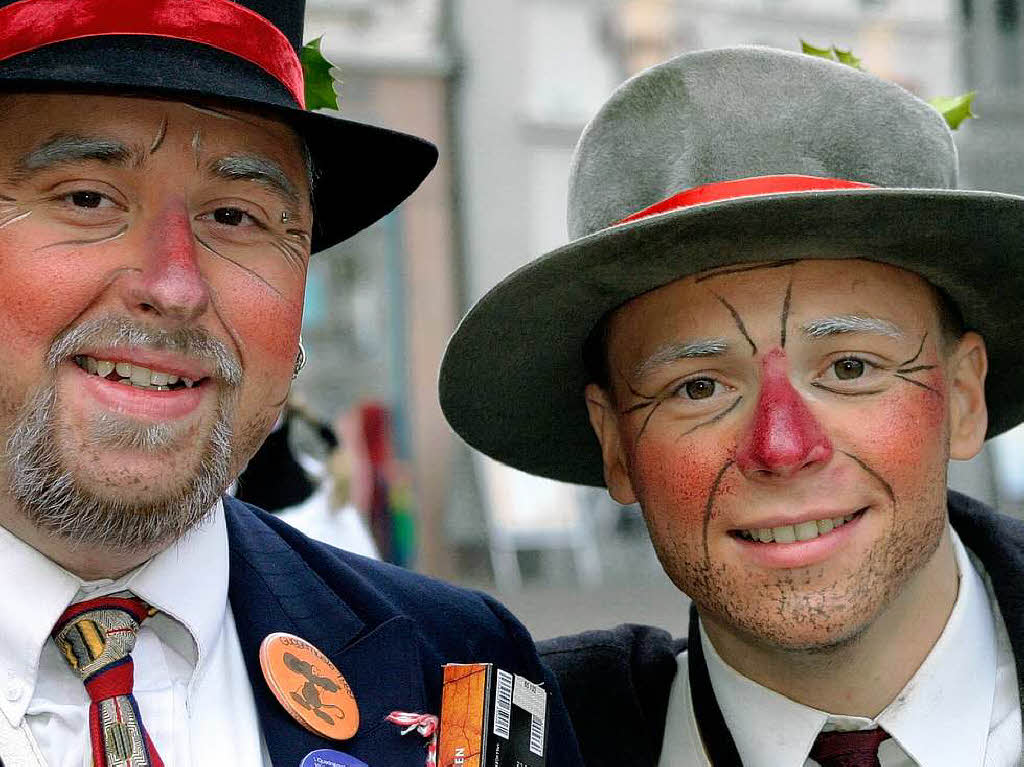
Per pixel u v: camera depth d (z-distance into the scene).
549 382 2.32
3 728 1.58
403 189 1.96
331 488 3.89
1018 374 2.29
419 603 1.96
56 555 1.64
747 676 2.06
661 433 1.98
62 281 1.55
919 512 1.90
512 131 11.96
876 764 2.00
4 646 1.62
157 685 1.71
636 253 1.91
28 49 1.55
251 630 1.79
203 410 1.62
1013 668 2.04
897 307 1.93
